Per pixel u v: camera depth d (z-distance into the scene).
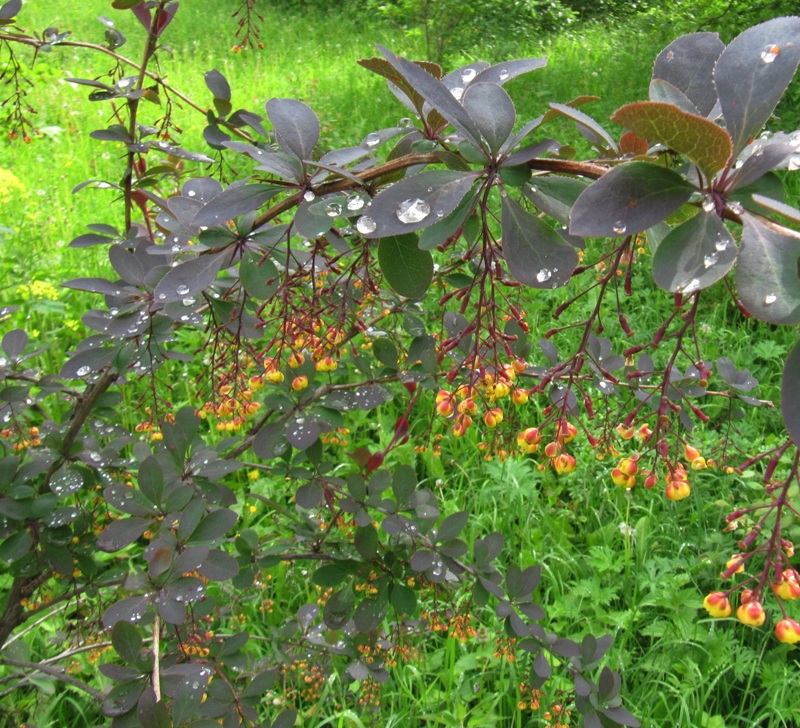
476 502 0.87
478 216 0.34
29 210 1.48
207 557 0.42
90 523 0.51
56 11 3.41
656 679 0.72
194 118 2.10
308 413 0.51
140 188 0.57
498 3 3.21
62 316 1.17
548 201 0.31
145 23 0.54
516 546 0.86
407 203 0.28
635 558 0.83
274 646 0.63
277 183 0.35
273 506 0.57
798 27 0.26
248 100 2.29
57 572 0.50
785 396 0.23
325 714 0.70
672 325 1.14
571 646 0.50
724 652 0.72
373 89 2.37
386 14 3.19
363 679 0.62
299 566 0.80
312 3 3.93
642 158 0.30
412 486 0.51
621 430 0.35
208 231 0.38
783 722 0.67
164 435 0.47
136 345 0.45
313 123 0.35
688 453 0.35
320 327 0.44
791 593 0.27
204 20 3.51
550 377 0.36
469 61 2.75
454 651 0.70
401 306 0.56
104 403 0.54
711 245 0.24
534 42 3.10
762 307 0.23
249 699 0.47
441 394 0.36
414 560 0.50
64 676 0.52
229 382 0.47
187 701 0.38
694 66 0.32
